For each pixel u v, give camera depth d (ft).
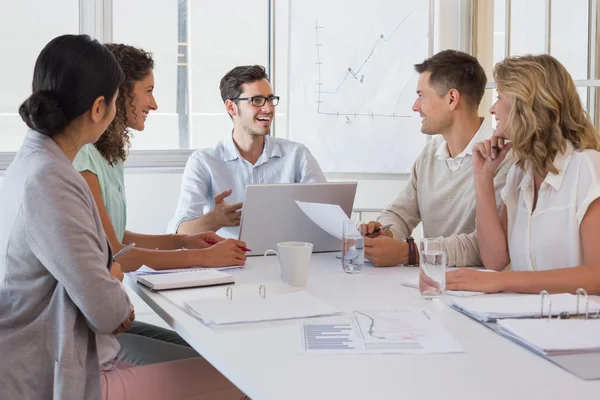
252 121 9.11
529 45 10.35
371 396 3.22
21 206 4.46
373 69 10.91
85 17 10.80
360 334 4.21
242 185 9.28
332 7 10.85
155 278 5.83
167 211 11.19
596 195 5.52
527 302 4.80
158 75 11.50
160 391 5.06
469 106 7.55
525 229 6.16
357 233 6.22
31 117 4.57
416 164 8.15
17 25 10.63
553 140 5.88
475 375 3.51
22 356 4.47
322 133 11.05
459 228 7.54
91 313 4.47
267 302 5.01
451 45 11.46
